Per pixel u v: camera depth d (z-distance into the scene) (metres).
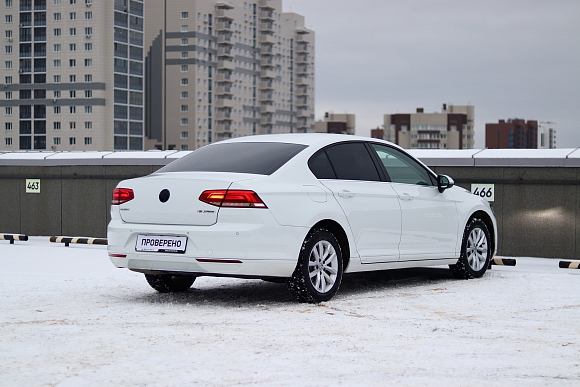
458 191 9.08
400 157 8.40
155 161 14.94
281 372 4.48
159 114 161.38
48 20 141.75
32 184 16.12
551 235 12.23
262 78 179.75
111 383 4.25
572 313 6.49
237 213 6.57
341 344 5.23
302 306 6.88
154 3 160.50
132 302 7.11
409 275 9.36
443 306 6.87
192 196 6.72
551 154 12.31
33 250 12.95
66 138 141.62
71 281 8.56
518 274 9.41
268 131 182.25
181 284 7.83
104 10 140.50
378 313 6.49
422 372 4.49
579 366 4.66
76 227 15.79
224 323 6.00
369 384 4.23
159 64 161.00
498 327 5.86
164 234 6.81
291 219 6.79
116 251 7.12
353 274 9.43
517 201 12.41
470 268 8.98
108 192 15.48
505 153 12.66
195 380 4.30
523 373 4.48
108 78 141.12
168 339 5.38
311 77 198.88
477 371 4.52
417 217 8.22
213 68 164.62
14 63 143.50
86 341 5.31
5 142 144.50
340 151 7.65
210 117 164.25
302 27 196.50
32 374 4.45
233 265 6.55
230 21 166.12
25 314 6.39
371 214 7.62
